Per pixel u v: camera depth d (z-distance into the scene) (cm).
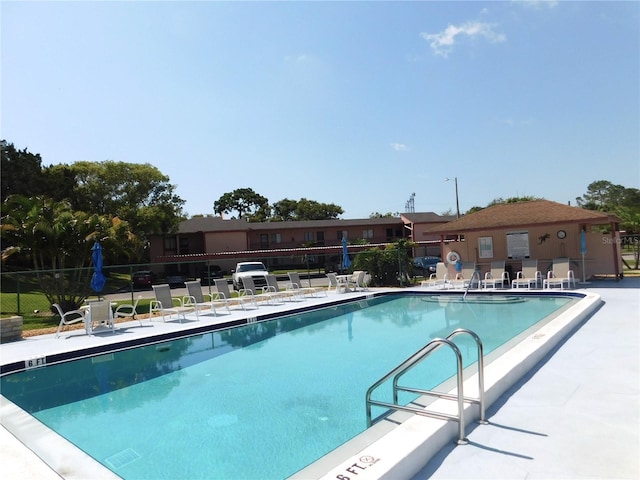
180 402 657
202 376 803
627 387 547
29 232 1648
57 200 3788
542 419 455
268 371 809
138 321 1403
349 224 5384
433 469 359
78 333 1225
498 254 2133
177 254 4878
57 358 945
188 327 1218
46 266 2091
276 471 427
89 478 392
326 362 855
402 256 2300
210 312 1566
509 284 1977
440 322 1252
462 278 2014
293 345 1039
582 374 609
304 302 1719
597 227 3180
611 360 674
